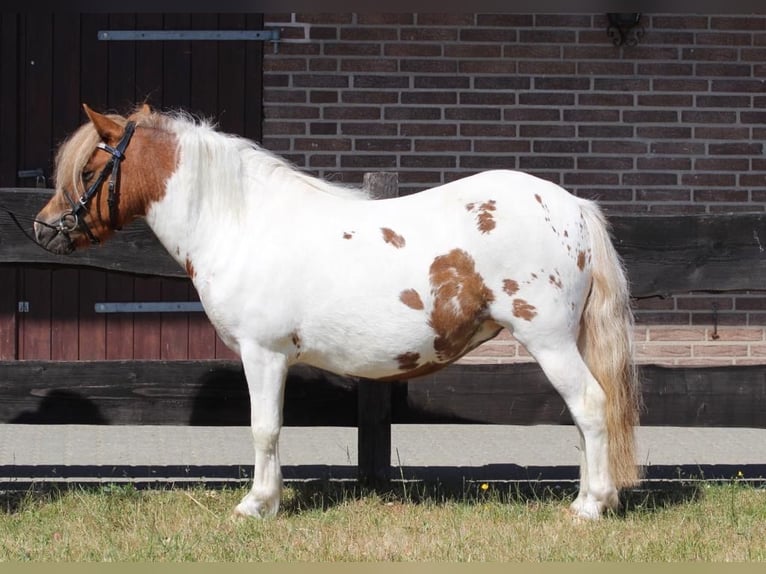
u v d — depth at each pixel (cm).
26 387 645
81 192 573
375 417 651
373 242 554
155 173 573
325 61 906
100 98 918
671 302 912
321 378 654
